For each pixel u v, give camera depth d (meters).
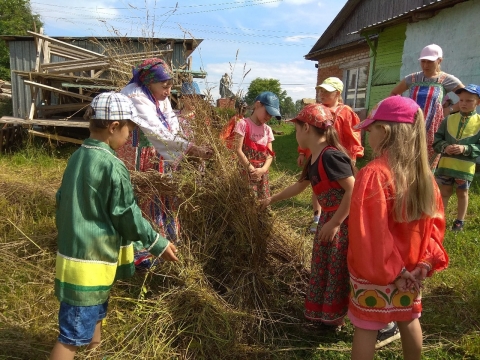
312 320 2.77
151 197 3.06
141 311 2.65
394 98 2.18
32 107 9.30
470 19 8.62
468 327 2.89
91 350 2.34
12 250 3.58
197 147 3.11
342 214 2.53
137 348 2.45
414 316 2.20
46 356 2.40
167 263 2.95
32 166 7.42
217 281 2.96
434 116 4.61
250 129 4.02
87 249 2.03
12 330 2.55
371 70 12.59
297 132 2.76
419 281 2.12
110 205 2.06
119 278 2.34
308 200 5.88
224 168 3.10
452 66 9.14
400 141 2.08
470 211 5.38
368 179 2.07
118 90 4.50
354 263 2.10
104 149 2.10
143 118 3.00
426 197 2.06
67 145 10.01
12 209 4.37
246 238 3.02
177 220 3.06
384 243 2.01
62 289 2.04
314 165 2.65
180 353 2.48
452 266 3.79
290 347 2.65
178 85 3.95
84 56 10.02
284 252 3.29
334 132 2.62
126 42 5.93
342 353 2.61
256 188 3.79
